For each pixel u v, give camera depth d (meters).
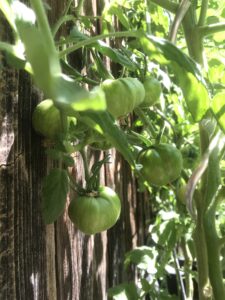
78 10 0.42
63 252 0.41
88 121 0.24
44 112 0.32
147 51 0.23
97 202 0.34
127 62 0.38
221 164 0.48
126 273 0.67
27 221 0.33
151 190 0.70
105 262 0.57
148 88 0.42
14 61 0.21
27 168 0.33
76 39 0.34
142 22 0.59
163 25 0.58
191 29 0.37
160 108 0.54
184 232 0.62
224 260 0.42
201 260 0.39
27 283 0.33
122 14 0.47
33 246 0.34
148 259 0.57
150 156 0.39
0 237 0.30
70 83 0.11
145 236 0.80
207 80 0.37
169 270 0.81
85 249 0.48
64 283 0.42
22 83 0.32
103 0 0.54
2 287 0.30
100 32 0.55
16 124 0.31
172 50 0.21
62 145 0.31
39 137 0.34
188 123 0.54
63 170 0.31
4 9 0.19
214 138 0.35
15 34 0.21
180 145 0.54
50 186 0.31
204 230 0.37
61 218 0.41
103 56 0.53
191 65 0.22
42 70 0.10
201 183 0.38
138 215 0.76
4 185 0.30
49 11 0.38
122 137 0.23
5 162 0.30
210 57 0.54
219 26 0.36
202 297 0.38
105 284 0.57
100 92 0.11
